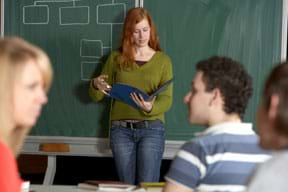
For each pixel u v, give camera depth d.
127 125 3.59
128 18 3.58
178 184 1.56
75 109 4.11
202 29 3.93
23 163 4.56
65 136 4.13
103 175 4.75
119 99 3.48
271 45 3.86
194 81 1.65
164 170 4.41
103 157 4.45
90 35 4.07
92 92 3.73
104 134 4.06
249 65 3.89
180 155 1.59
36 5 4.16
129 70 3.60
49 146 4.11
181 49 3.96
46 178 4.12
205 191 1.56
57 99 4.14
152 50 3.64
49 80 1.31
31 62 1.24
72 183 4.75
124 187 2.30
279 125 1.05
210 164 1.55
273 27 3.85
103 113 4.06
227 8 3.90
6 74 1.21
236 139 1.58
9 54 1.23
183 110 3.97
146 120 3.56
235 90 1.60
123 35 3.61
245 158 1.56
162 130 3.60
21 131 1.31
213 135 1.58
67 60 4.12
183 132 3.97
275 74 1.08
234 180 1.54
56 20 4.13
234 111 1.62
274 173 1.02
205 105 1.62
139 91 3.36
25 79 1.23
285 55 3.84
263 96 1.10
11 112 1.23
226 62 1.63
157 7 3.97
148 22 3.58
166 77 3.56
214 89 1.60
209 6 3.92
